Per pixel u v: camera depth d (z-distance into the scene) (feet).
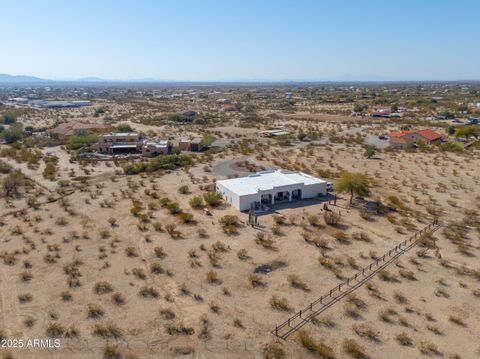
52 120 540.93
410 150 314.76
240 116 586.45
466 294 110.01
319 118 552.82
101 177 243.40
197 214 172.14
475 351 87.66
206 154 309.63
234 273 121.49
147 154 310.24
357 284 115.34
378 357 85.71
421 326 96.27
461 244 140.87
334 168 261.24
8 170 252.21
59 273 120.88
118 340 90.53
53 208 181.88
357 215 170.40
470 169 250.78
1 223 162.09
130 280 117.08
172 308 103.09
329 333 93.76
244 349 88.02
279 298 107.76
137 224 160.76
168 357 85.35
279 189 186.70
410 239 145.28
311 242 143.13
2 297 107.34
